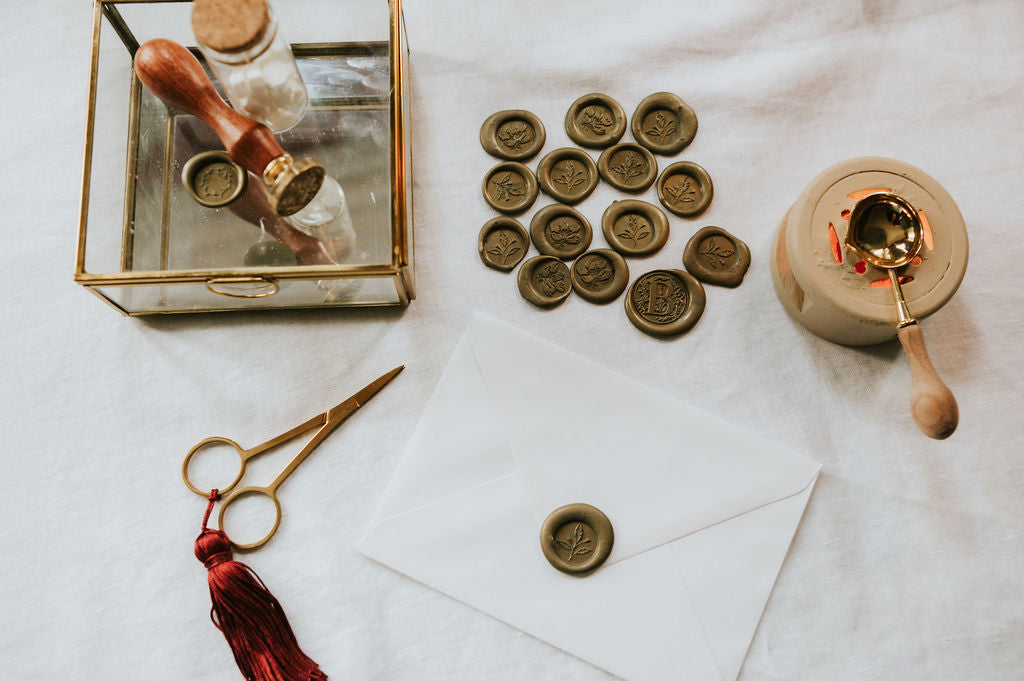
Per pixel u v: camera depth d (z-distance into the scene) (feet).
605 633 1.57
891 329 1.51
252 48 1.42
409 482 1.60
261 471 1.61
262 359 1.64
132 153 1.55
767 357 1.64
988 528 1.60
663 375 1.63
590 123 1.68
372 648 1.58
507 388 1.61
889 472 1.62
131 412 1.63
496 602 1.58
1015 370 1.64
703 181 1.66
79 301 1.66
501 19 1.73
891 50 1.73
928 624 1.58
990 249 1.66
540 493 1.59
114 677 1.58
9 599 1.59
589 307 1.64
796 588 1.59
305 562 1.59
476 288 1.65
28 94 1.71
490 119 1.68
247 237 1.54
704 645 1.57
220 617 1.55
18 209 1.69
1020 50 1.72
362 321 1.65
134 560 1.60
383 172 1.54
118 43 1.58
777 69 1.71
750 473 1.60
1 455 1.62
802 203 1.51
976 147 1.70
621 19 1.73
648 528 1.59
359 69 1.57
